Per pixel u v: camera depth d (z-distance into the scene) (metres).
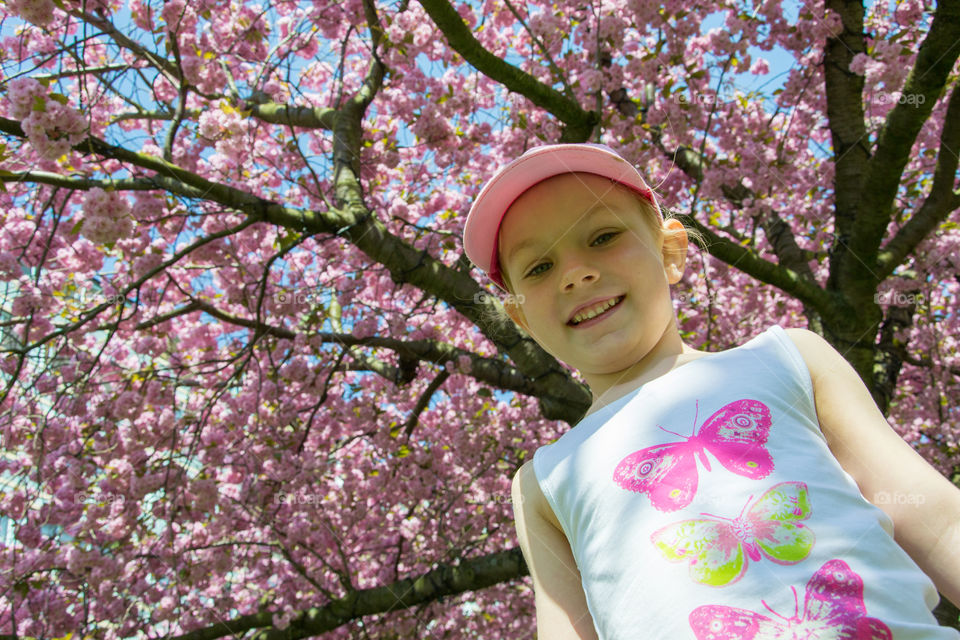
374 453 5.91
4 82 3.19
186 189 3.66
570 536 1.21
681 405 1.16
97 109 4.80
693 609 0.94
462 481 5.96
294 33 4.96
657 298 1.32
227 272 5.56
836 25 4.50
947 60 3.47
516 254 1.38
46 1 3.43
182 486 4.76
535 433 6.15
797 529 0.97
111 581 4.88
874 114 5.02
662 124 4.75
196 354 6.21
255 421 5.27
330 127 4.99
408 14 4.75
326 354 5.29
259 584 5.71
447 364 5.03
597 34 4.46
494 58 3.72
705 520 1.00
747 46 4.39
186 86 3.83
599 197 1.33
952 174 4.26
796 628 0.89
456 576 4.79
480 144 5.70
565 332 1.34
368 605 4.82
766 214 4.89
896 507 1.05
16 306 4.45
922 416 6.03
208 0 5.04
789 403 1.13
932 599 0.96
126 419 4.98
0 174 3.25
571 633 1.20
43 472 4.68
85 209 3.29
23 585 4.36
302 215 3.86
